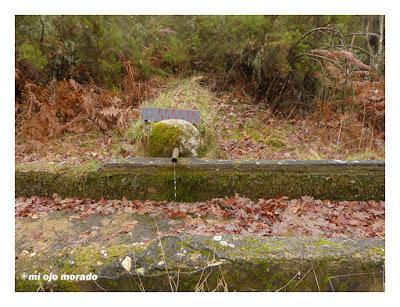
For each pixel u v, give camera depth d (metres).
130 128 5.47
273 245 2.86
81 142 5.42
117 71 6.81
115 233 3.43
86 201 4.03
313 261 2.68
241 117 6.46
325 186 4.01
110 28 6.72
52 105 5.64
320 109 6.32
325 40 6.98
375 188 4.00
